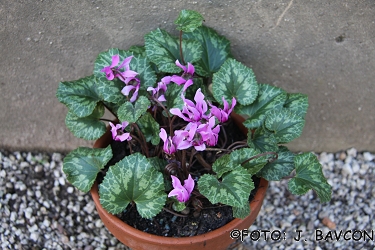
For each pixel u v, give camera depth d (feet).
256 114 1.78
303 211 2.23
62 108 2.24
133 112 1.57
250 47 2.00
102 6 1.84
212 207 1.71
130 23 1.91
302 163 1.65
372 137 2.33
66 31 1.93
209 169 1.75
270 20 1.88
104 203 1.57
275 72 2.09
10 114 2.26
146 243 1.60
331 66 2.05
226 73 1.77
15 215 2.19
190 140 1.46
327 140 2.35
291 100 1.82
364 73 2.07
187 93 1.74
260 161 1.62
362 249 2.12
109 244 2.14
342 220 2.21
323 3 1.82
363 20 1.87
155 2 1.83
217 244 1.63
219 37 1.92
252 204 1.66
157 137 1.69
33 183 2.29
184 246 1.58
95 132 1.78
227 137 1.91
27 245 2.13
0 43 1.97
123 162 1.58
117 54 1.58
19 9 1.85
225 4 1.83
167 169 1.63
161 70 1.74
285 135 1.72
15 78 2.11
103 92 1.68
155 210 1.55
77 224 2.19
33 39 1.96
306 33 1.92
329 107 2.21
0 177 2.28
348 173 2.34
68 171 1.70
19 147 2.39
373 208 2.24
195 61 1.82
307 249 2.13
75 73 2.10
